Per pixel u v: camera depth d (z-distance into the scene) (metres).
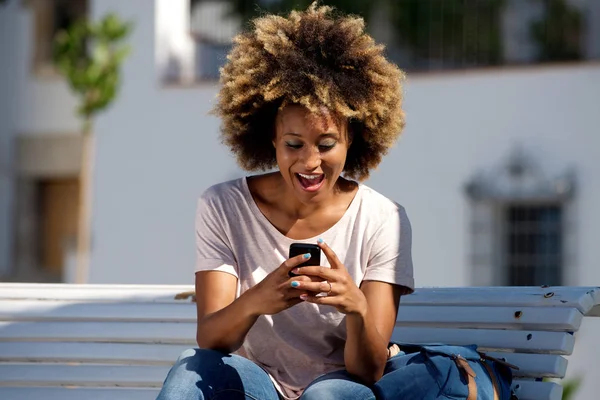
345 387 3.86
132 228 17.77
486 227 16.30
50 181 23.42
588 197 15.84
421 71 16.64
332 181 4.09
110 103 17.95
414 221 16.67
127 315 5.14
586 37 17.77
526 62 16.44
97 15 18.09
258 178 4.30
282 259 4.19
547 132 16.06
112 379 5.02
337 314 4.12
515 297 4.62
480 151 16.39
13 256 23.20
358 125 4.31
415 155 16.66
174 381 3.81
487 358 4.29
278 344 4.20
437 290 4.82
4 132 23.19
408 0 18.56
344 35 4.13
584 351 15.41
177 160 17.61
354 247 4.18
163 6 17.91
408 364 4.14
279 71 4.09
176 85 17.61
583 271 15.85
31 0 23.02
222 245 4.25
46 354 5.12
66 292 5.29
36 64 23.02
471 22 18.31
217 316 3.97
